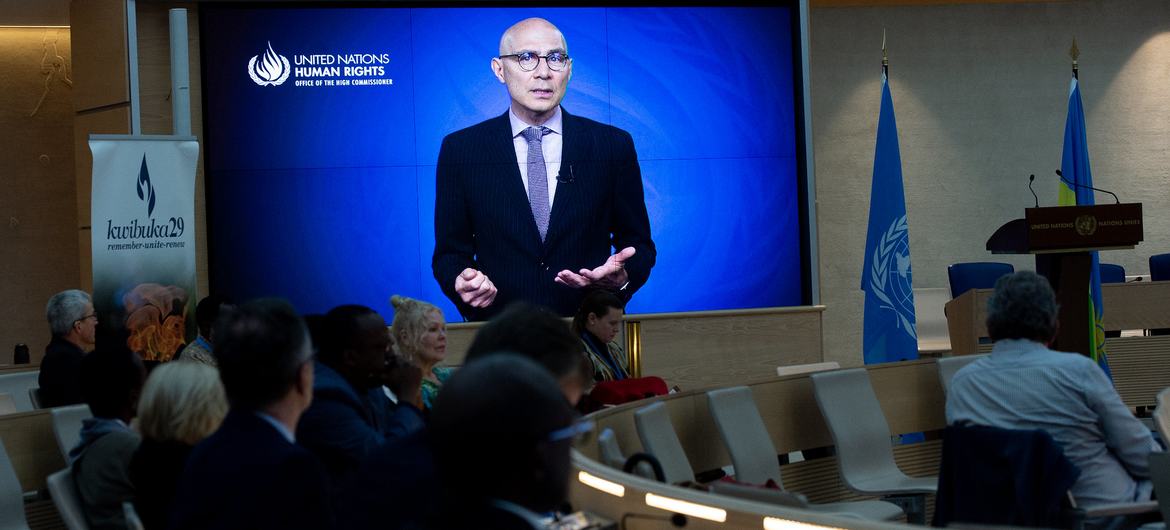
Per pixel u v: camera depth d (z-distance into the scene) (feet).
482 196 29.94
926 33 39.24
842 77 39.22
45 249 37.81
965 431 12.39
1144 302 25.80
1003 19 39.40
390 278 29.76
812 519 6.61
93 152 21.91
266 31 29.30
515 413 4.54
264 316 7.29
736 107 30.86
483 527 4.50
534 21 30.07
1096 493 13.05
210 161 29.19
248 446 6.95
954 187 39.34
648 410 13.43
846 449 16.98
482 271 29.94
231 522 6.72
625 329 29.96
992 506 12.12
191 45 29.19
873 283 26.40
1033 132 39.52
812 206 30.94
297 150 29.45
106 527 11.09
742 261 30.89
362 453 10.07
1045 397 13.24
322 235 29.55
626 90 30.45
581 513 8.28
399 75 29.73
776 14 30.96
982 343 24.26
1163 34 39.58
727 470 17.78
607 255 30.32
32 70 37.76
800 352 30.76
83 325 18.65
